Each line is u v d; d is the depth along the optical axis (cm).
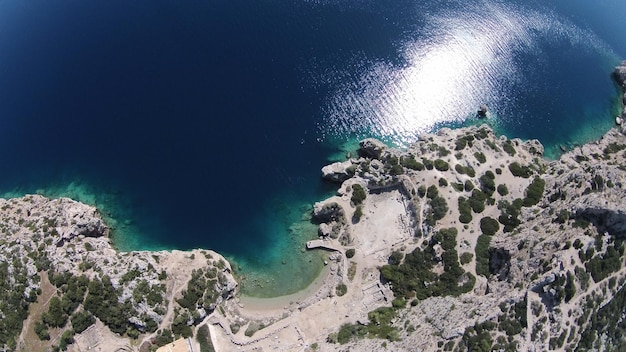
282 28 17188
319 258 12500
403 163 12975
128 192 13688
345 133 14738
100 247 12362
